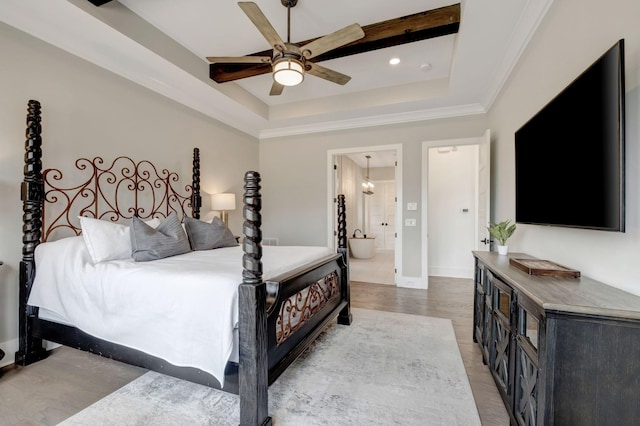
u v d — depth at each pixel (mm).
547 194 1843
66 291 1975
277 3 2455
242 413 1437
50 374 2020
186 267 1862
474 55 2766
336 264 2809
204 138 4113
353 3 2451
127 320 1725
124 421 1555
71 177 2572
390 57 3299
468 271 5133
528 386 1245
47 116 2412
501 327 1707
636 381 957
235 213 4797
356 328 2859
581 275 1584
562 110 1652
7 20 2170
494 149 3607
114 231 2246
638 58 1186
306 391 1842
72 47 2559
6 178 2178
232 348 1465
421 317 3158
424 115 4328
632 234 1215
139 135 3186
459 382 1933
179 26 2775
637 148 1190
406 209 4504
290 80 2510
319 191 5086
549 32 1999
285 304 1895
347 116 4547
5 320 2168
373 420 1580
